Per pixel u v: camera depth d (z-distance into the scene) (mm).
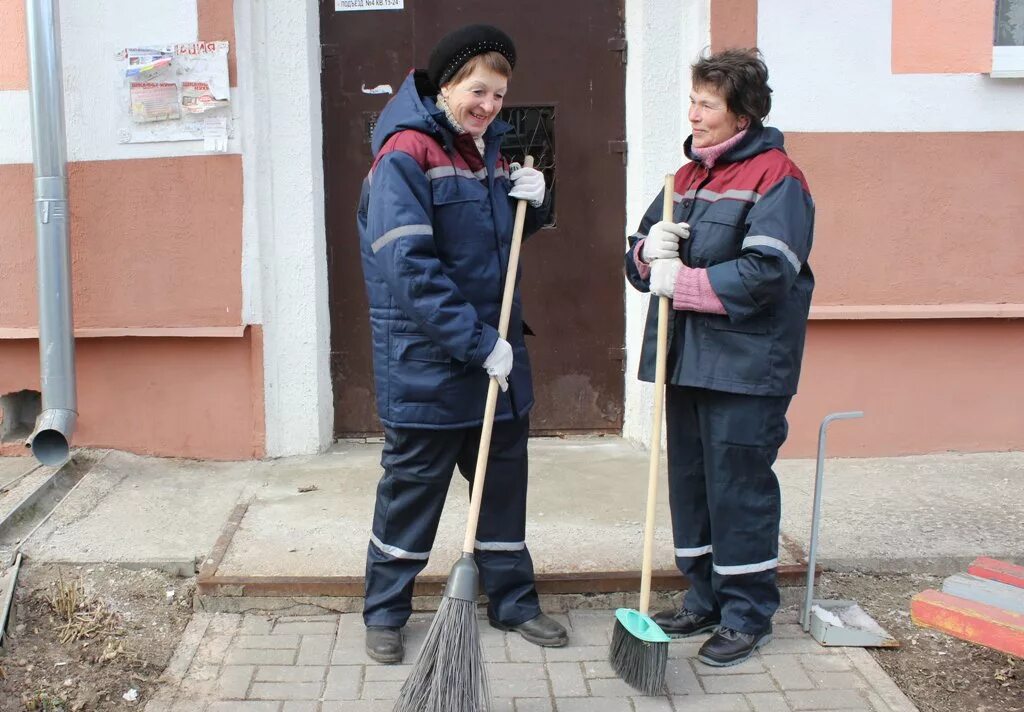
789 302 2729
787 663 2910
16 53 4105
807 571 3246
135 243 4176
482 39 2582
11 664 2865
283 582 3143
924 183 4250
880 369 4348
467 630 2455
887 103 4207
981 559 3018
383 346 2748
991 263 4309
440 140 2691
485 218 2744
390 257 2541
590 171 4469
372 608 2957
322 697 2721
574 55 4402
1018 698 2779
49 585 3207
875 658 2961
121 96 4102
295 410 4344
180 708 2680
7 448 4258
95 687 2785
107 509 3732
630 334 4516
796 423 4363
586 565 3264
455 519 3619
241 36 4086
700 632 3076
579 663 2889
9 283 4215
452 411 2729
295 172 4227
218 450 4301
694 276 2645
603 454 4379
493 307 2787
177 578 3312
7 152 4145
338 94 4371
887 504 3848
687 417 2936
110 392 4258
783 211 2586
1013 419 4414
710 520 2906
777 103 4184
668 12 4242
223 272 4191
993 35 4219
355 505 3762
